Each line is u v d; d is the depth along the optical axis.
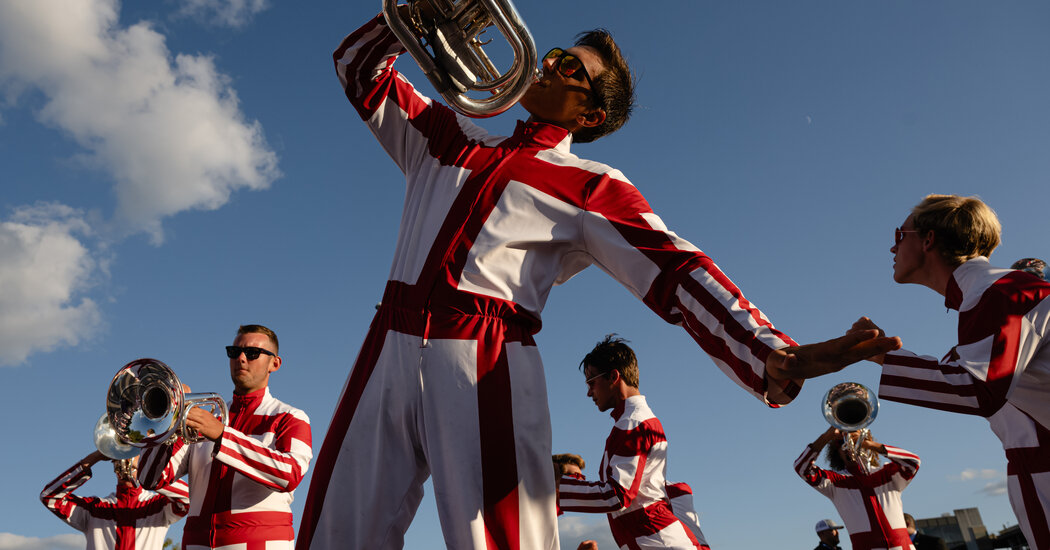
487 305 1.60
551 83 1.91
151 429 3.43
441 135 1.82
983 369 2.47
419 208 1.75
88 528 5.71
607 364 4.64
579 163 1.74
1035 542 2.76
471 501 1.49
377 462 1.55
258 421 4.13
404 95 1.84
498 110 1.67
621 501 4.21
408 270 1.68
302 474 3.86
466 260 1.63
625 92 2.01
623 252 1.62
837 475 6.25
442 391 1.54
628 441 4.36
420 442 1.58
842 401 4.95
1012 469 2.85
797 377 1.26
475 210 1.68
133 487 5.82
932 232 2.95
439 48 1.63
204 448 3.97
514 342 1.62
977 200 2.97
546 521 1.56
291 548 4.00
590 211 1.67
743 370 1.35
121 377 3.53
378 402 1.59
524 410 1.58
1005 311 2.54
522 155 1.77
